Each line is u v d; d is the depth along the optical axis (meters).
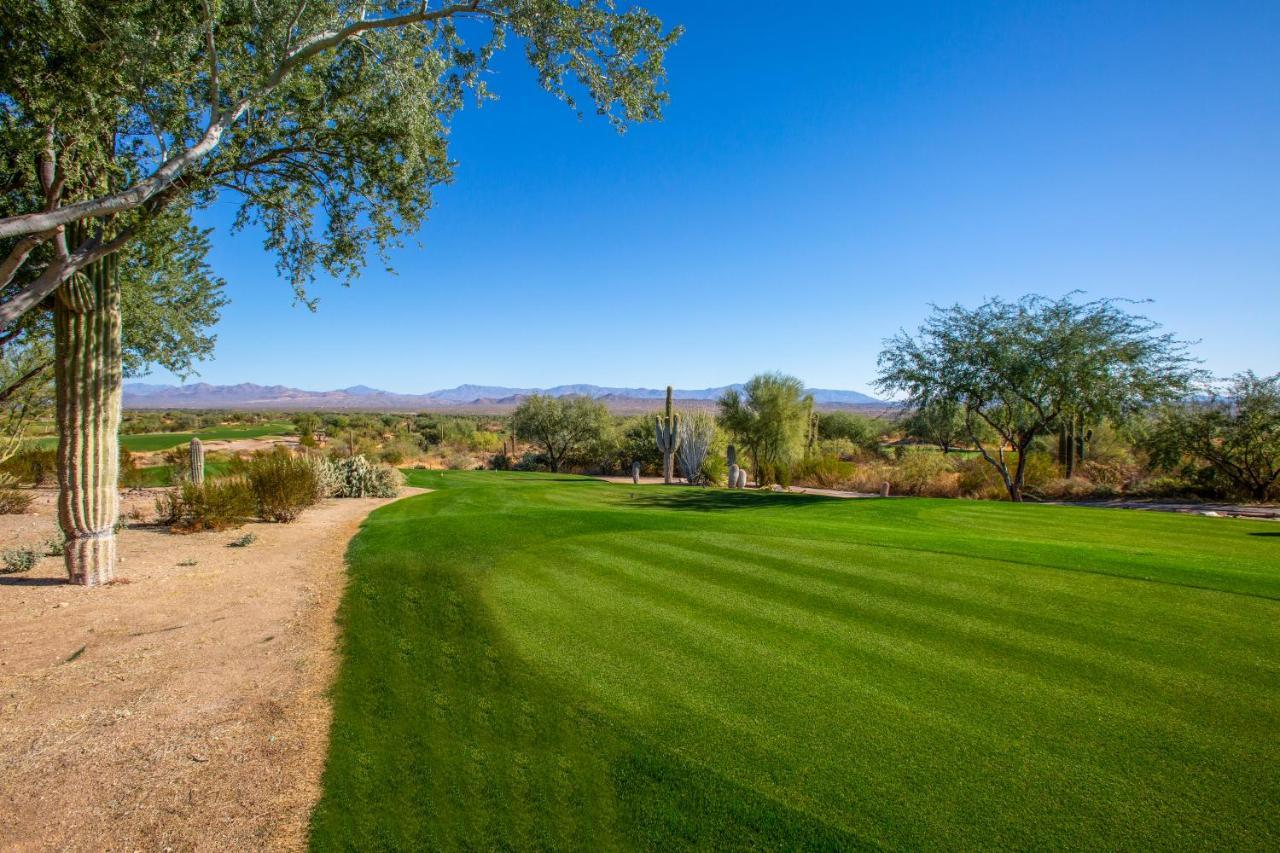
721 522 10.59
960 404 20.25
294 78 7.88
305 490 14.38
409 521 11.95
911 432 26.08
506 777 3.46
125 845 3.09
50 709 4.54
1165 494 18.56
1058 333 18.17
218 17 6.72
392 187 8.98
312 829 3.14
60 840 3.13
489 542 9.34
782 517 11.45
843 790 3.14
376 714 4.29
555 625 5.70
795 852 2.77
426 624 6.05
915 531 9.86
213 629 6.30
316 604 7.09
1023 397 18.80
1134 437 19.03
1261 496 16.98
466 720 4.11
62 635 6.14
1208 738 3.49
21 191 8.32
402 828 3.10
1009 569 6.94
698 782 3.28
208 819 3.27
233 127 7.67
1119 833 2.76
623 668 4.71
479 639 5.49
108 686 4.93
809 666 4.59
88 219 7.38
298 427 59.91
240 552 10.09
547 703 4.24
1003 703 3.94
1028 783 3.13
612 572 7.38
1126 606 5.63
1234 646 4.71
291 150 8.69
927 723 3.73
